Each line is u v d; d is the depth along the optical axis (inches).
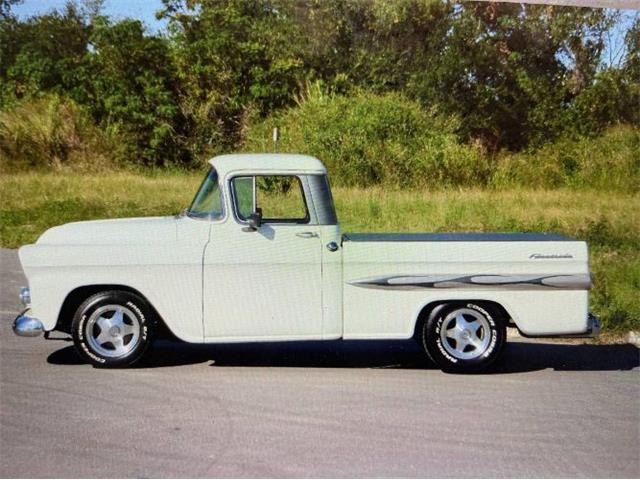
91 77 1065.5
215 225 273.6
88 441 209.0
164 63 1079.0
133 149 1011.3
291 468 193.3
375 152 845.8
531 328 280.5
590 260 487.8
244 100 1080.2
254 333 274.8
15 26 1231.5
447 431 223.0
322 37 1131.9
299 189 278.8
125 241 271.3
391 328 277.9
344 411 238.5
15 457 197.2
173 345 317.1
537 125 1106.1
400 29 1141.7
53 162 921.5
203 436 214.2
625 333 348.5
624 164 889.5
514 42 1143.0
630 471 196.4
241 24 1109.7
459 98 1120.8
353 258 275.7
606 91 1091.9
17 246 525.7
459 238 291.9
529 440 217.3
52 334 325.1
